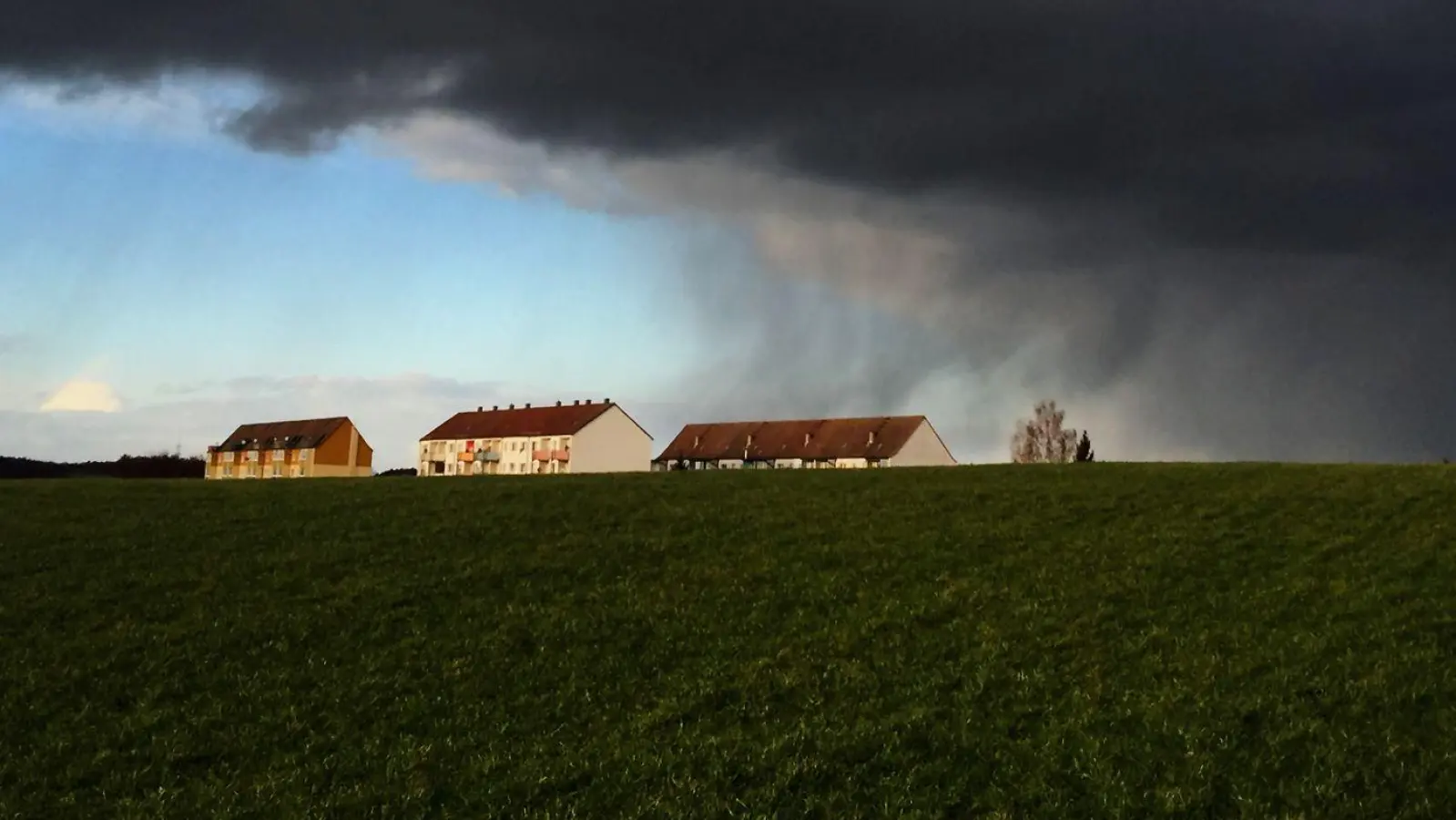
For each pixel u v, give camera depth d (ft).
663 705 71.92
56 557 110.73
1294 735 61.93
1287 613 82.69
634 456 480.64
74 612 93.50
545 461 473.26
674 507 134.41
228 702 74.90
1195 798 56.08
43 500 143.64
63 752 67.87
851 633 83.87
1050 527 114.83
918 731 66.13
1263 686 69.05
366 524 126.21
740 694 73.20
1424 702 65.05
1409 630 76.54
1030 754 62.39
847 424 472.44
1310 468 147.33
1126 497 128.98
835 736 65.87
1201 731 63.21
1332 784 56.39
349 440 513.04
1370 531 103.71
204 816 59.93
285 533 121.49
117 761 66.64
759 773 62.08
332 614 92.38
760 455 473.26
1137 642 78.33
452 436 519.19
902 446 447.83
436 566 106.73
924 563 102.58
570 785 62.13
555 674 78.38
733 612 90.48
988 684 72.59
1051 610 86.63
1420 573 89.97
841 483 152.25
